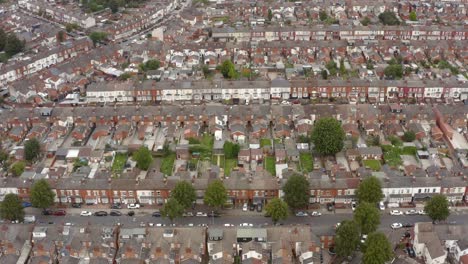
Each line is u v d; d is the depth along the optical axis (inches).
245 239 7849.4
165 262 7470.5
